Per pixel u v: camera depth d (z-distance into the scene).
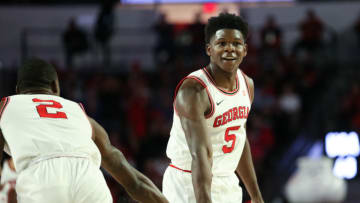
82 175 3.79
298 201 6.43
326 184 6.32
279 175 12.23
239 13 18.98
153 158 12.21
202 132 4.37
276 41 16.55
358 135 13.61
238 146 4.70
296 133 13.84
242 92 4.67
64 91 15.32
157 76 16.53
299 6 19.20
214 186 4.64
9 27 18.75
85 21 18.77
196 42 16.27
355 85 14.62
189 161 4.61
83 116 4.14
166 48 16.44
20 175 3.79
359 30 17.80
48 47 18.62
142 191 4.20
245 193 10.89
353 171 13.43
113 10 18.11
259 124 13.17
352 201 11.34
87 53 18.20
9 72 17.11
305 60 16.19
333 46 17.48
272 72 15.95
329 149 13.49
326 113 14.55
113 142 12.02
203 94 4.43
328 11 19.17
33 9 18.95
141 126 13.78
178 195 4.64
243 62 16.14
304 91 15.49
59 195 3.70
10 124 3.93
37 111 3.99
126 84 15.92
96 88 15.34
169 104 15.28
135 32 18.91
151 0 19.00
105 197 3.85
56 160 3.81
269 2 19.14
